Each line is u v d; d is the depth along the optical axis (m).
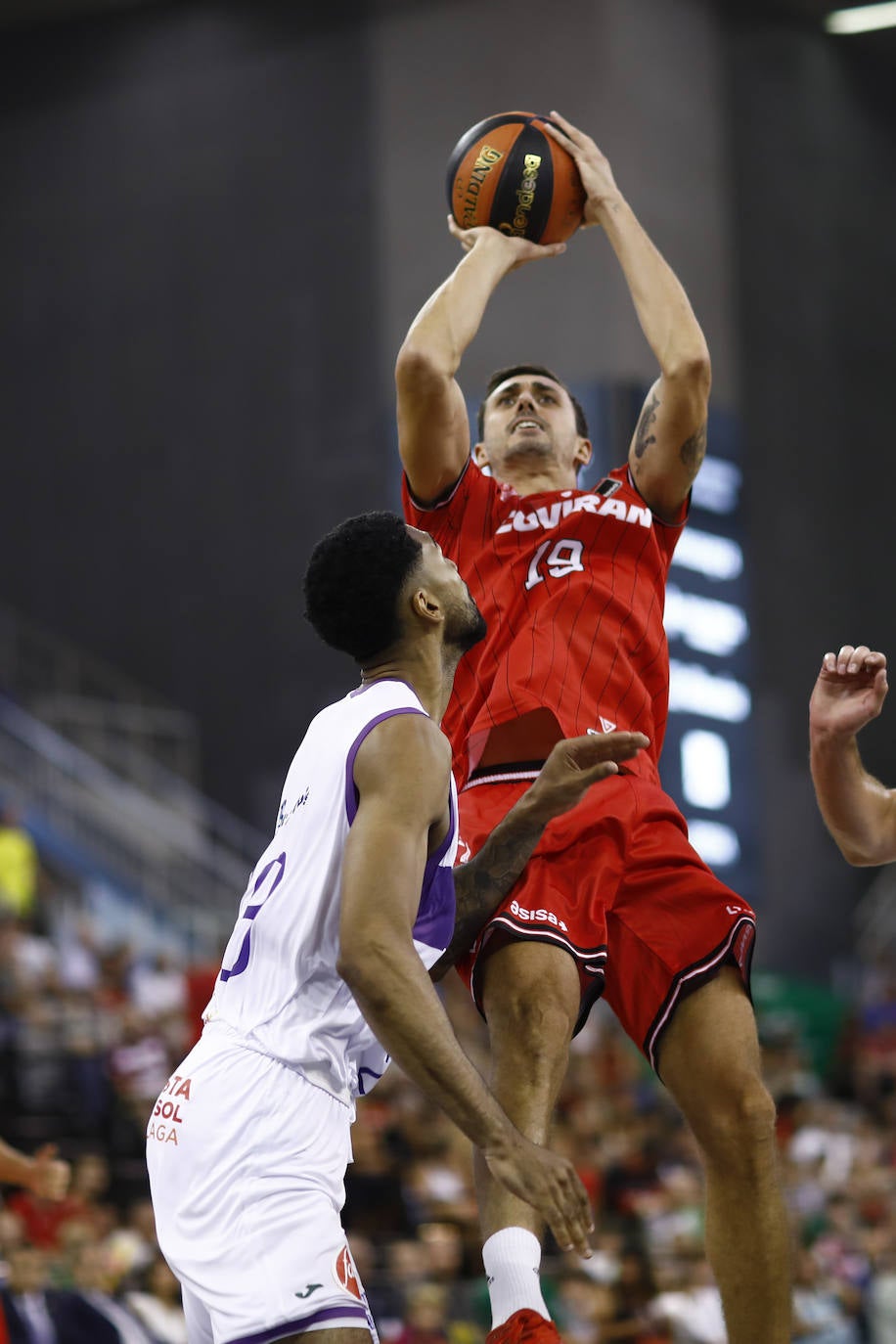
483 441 4.22
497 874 3.25
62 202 22.39
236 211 21.55
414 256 20.61
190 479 21.11
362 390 20.53
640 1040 3.52
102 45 22.67
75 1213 8.88
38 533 21.66
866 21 22.97
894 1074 15.35
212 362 21.30
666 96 21.03
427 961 2.88
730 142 21.58
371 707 2.87
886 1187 11.84
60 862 17.88
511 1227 3.04
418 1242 9.38
